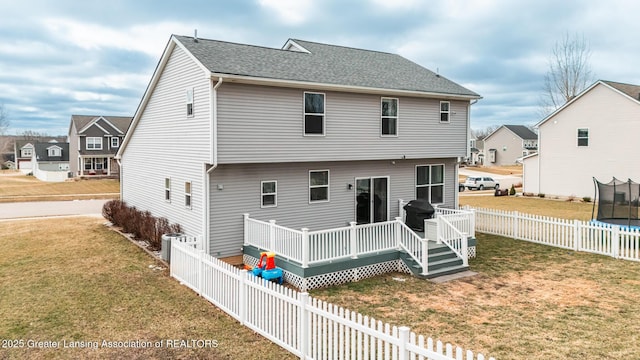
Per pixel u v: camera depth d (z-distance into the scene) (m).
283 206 15.23
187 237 12.92
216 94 12.80
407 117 17.42
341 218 16.69
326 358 6.99
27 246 15.99
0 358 7.24
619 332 8.47
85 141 55.72
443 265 13.24
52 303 9.96
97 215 25.03
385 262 13.26
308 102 14.75
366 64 18.89
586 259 14.73
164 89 16.47
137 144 20.00
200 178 13.88
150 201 18.61
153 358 7.27
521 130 84.94
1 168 85.00
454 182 20.12
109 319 9.02
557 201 32.03
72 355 7.36
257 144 13.68
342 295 11.12
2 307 9.70
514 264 14.20
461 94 18.38
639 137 28.00
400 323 9.08
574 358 7.32
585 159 31.30
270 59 15.44
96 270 12.75
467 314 9.60
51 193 38.75
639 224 17.91
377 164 17.55
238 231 14.29
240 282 8.88
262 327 8.30
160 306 9.81
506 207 28.73
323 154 15.18
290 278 12.03
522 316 9.43
